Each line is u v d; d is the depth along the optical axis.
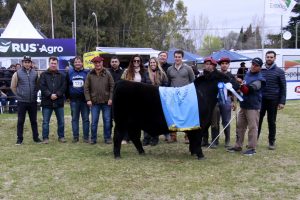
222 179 5.77
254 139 7.30
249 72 7.39
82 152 7.55
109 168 6.34
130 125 6.95
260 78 7.20
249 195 5.12
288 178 5.86
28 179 5.79
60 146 8.16
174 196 5.06
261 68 7.67
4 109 13.52
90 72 8.20
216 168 6.36
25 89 8.30
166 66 8.55
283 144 8.37
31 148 7.94
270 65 7.71
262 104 7.80
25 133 9.75
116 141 7.01
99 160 6.88
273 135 7.81
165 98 6.71
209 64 7.21
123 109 6.85
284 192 5.24
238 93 7.16
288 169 6.34
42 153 7.46
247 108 7.25
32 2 44.38
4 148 7.96
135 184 5.52
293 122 11.52
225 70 7.72
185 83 8.08
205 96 6.83
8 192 5.23
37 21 44.00
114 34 47.31
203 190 5.29
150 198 4.99
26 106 8.38
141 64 8.11
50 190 5.29
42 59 17.72
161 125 6.75
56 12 43.88
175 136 8.57
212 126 8.09
